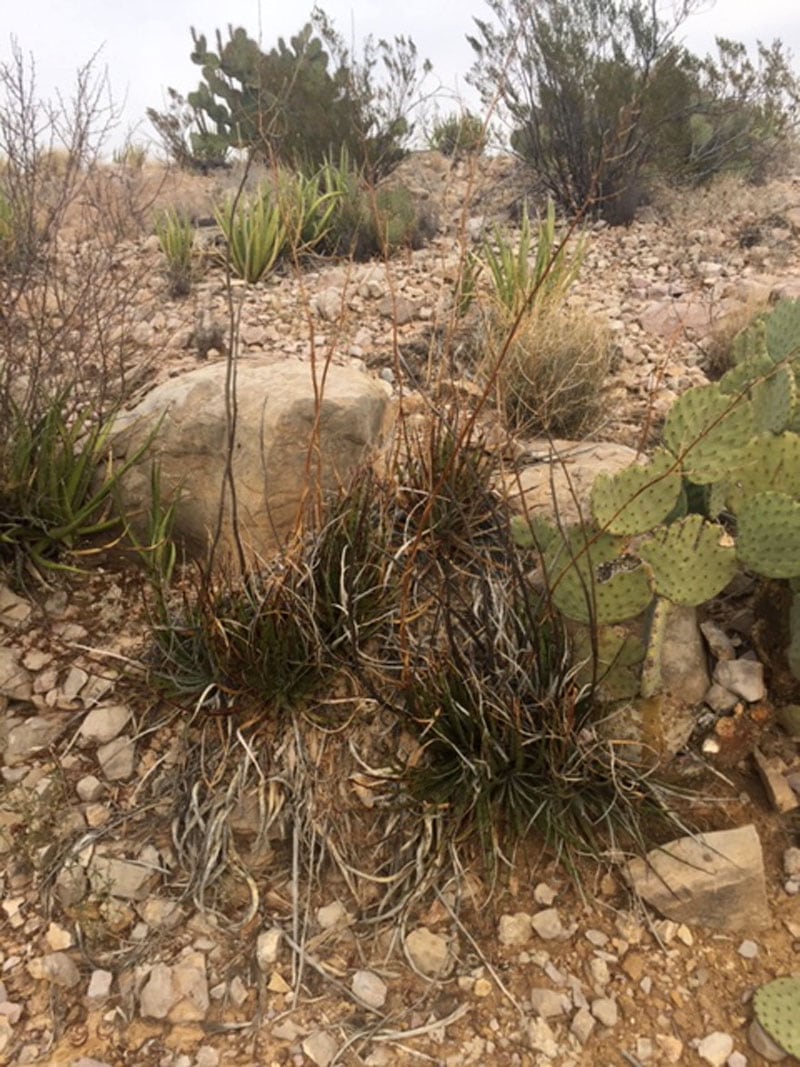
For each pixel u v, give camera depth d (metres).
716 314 5.68
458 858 2.58
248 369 3.61
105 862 2.56
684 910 2.51
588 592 2.75
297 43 8.95
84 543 3.45
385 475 3.22
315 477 3.18
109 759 2.79
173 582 3.36
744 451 2.81
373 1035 2.25
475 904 2.52
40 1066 2.20
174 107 10.47
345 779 2.72
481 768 2.60
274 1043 2.25
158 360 4.83
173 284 6.02
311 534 3.05
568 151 7.96
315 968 2.40
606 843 2.64
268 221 6.40
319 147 8.48
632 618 2.94
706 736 2.83
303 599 2.81
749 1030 2.29
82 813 2.69
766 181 9.39
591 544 2.86
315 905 2.53
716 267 6.59
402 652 2.65
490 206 8.25
